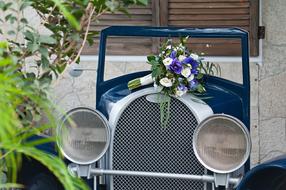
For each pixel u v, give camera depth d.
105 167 3.44
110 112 3.50
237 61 5.57
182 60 3.50
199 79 3.70
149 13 5.61
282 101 5.67
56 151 3.27
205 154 3.29
